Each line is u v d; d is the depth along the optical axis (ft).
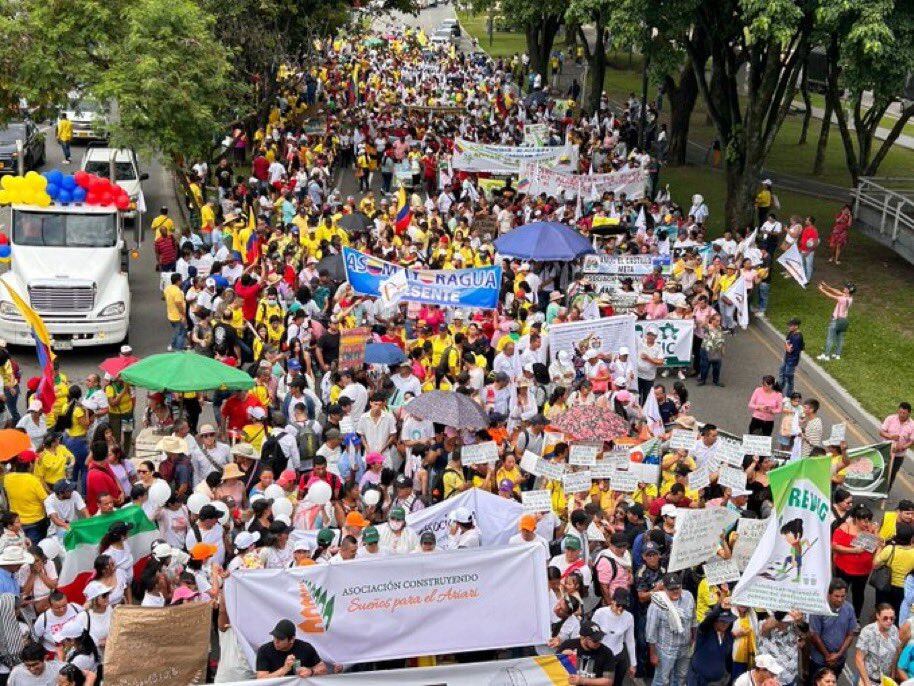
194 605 36.63
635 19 100.89
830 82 119.44
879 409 76.28
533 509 44.01
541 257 83.20
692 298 82.23
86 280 77.61
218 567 39.91
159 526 44.62
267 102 145.69
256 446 55.47
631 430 61.41
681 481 48.93
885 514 49.37
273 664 35.78
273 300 71.10
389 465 55.62
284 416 54.19
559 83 238.48
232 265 80.64
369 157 138.92
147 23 102.99
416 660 40.52
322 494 45.88
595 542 45.09
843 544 47.65
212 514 42.22
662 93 161.99
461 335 64.69
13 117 120.88
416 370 64.08
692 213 110.73
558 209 103.96
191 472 50.44
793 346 75.97
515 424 60.23
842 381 81.35
